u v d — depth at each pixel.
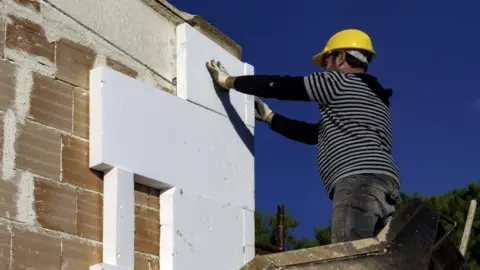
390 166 4.58
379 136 4.66
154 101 4.73
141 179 4.55
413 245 4.14
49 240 3.94
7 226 3.76
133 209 4.39
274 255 3.99
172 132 4.84
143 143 4.57
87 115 4.35
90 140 4.31
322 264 3.96
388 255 4.06
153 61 4.97
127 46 4.77
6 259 3.71
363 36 5.08
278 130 5.67
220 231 5.08
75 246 4.07
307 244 14.15
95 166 4.27
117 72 4.49
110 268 4.12
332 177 4.61
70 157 4.18
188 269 4.73
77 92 4.32
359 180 4.49
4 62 3.94
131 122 4.52
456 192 16.47
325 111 4.79
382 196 4.49
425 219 4.25
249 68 5.81
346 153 4.59
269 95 4.97
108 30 4.64
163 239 4.65
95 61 4.50
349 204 4.45
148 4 5.00
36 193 3.94
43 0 4.23
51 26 4.24
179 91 5.09
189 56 5.17
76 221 4.12
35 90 4.07
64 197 4.08
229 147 5.38
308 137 5.57
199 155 5.05
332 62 5.09
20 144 3.92
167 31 5.15
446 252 4.54
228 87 5.26
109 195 4.30
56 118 4.15
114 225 4.24
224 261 5.06
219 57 5.48
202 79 5.25
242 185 5.43
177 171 4.81
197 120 5.11
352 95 4.72
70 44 4.34
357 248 4.04
